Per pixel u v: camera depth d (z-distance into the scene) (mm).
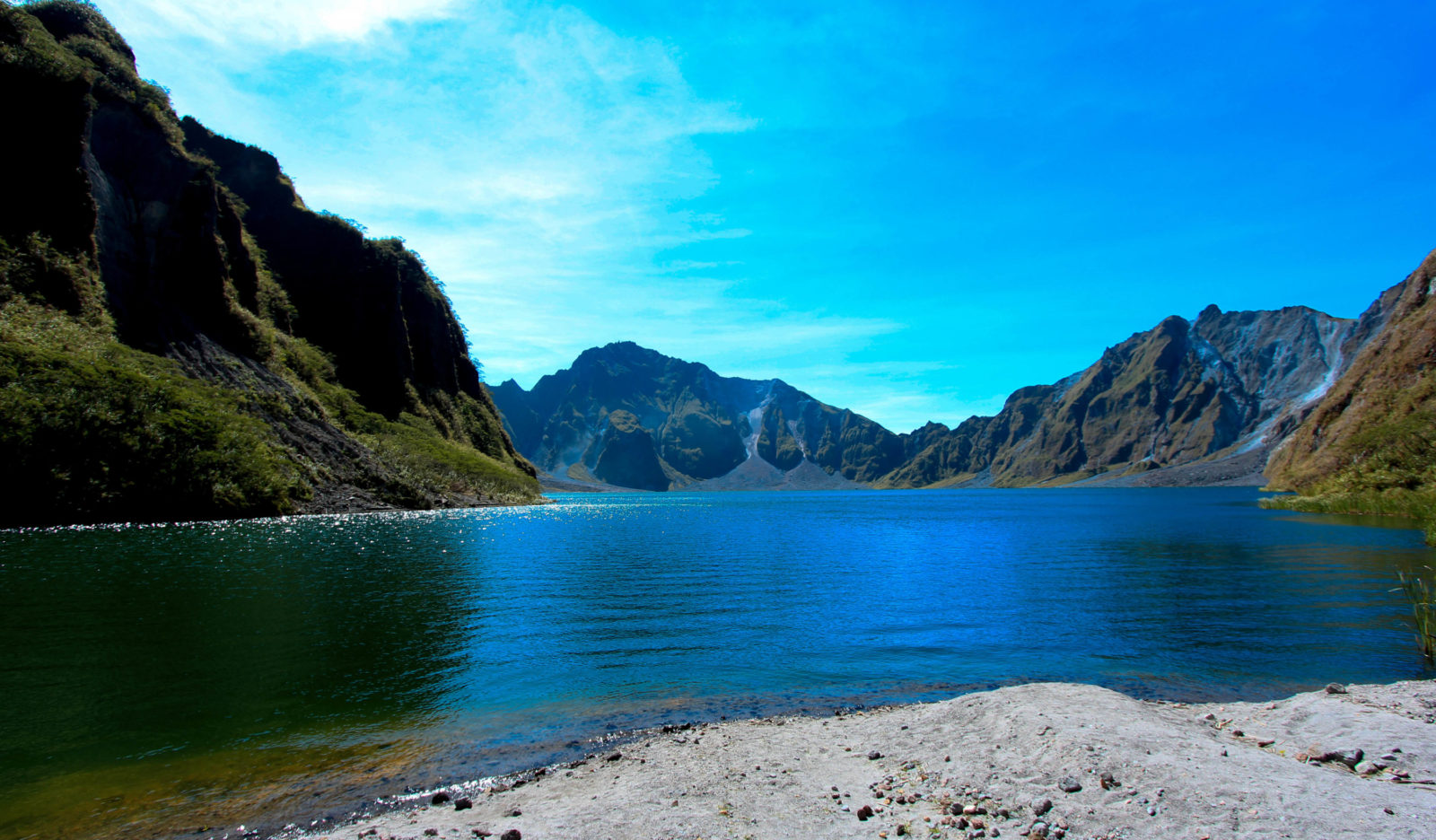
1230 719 10125
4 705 10898
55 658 13266
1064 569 30266
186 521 42625
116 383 43969
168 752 9352
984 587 24859
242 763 9078
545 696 12086
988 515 91438
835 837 6555
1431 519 40062
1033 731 8469
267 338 76125
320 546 32594
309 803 7910
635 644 15867
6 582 20750
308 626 16547
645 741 9945
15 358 40406
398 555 31047
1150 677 13398
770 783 8062
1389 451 66750
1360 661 14430
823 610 20141
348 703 11484
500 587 23609
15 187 53281
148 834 7262
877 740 9547
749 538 48875
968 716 9594
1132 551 38188
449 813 7492
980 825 6660
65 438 39281
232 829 7324
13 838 7148
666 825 6867
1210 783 6801
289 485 54000
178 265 67375
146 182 67250
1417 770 7438
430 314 128500
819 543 45094
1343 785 6766
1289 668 13938
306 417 68188
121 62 76312
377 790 8266
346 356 104812
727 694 12391
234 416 53844
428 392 120750
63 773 8688
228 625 16312
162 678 12344
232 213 83312
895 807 7293
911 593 23375
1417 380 76625
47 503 37562
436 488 77750
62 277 53000
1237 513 76000
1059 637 16781
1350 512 62625
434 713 11141
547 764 9156
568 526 58125
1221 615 19344
